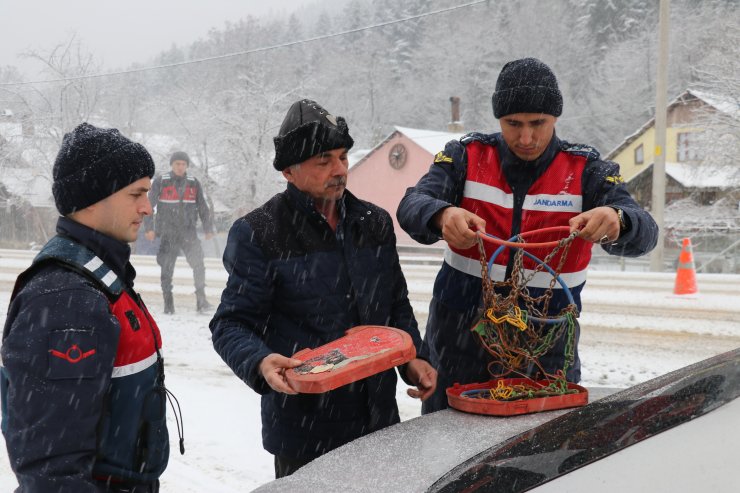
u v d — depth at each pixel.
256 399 5.07
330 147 2.16
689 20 43.94
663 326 7.93
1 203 29.16
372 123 50.72
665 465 1.18
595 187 2.36
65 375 1.58
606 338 7.36
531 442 1.44
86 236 1.79
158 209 8.94
